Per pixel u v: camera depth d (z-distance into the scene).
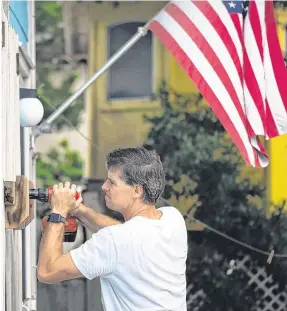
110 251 6.60
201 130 20.22
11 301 8.71
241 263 18.47
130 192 6.93
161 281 6.77
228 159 19.59
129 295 6.71
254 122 11.03
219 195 19.31
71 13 22.25
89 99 22.77
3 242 6.83
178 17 11.48
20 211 7.14
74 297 15.96
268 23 11.47
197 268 18.52
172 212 7.20
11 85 7.69
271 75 11.28
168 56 21.69
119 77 22.42
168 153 20.31
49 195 7.02
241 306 18.27
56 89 26.03
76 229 7.74
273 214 18.97
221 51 11.25
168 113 21.12
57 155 26.59
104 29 22.94
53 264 6.57
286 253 18.52
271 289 18.28
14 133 7.88
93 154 22.72
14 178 7.61
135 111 21.98
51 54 26.36
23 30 12.20
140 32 11.69
